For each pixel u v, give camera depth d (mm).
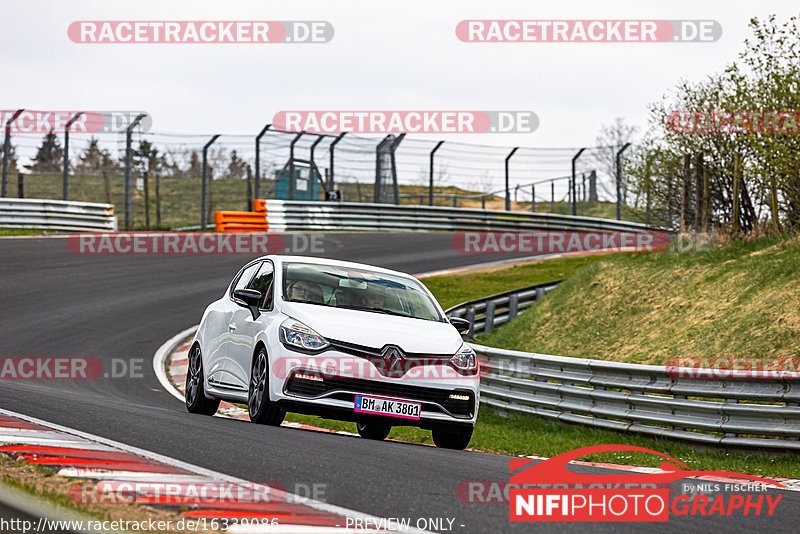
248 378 31938
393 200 135375
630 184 74000
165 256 99000
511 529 17219
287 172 130750
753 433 34500
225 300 37344
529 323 65062
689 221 68312
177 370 59375
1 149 111312
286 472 21047
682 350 48250
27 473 18984
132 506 16547
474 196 139125
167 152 122562
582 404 41812
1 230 108562
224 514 16312
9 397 33906
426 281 90625
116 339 66000
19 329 66938
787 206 60906
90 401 35375
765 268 52000
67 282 83812
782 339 43688
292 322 30562
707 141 67188
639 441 37812
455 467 24250
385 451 26297
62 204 112062
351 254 104500
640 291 59156
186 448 23625
